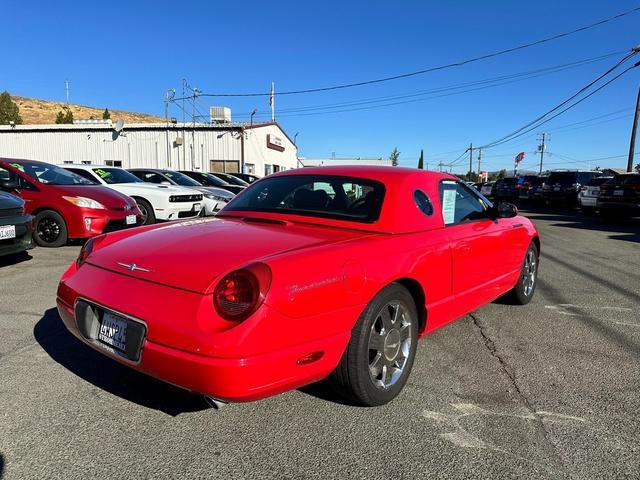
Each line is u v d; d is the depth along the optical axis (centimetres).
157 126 2861
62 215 775
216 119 2981
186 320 228
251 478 225
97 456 238
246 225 320
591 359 374
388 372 297
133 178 1154
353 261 264
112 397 296
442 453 247
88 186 848
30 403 286
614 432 270
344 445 252
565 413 290
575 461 243
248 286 224
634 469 237
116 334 254
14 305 470
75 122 2975
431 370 348
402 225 316
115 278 267
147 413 279
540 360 371
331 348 252
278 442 254
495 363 363
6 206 588
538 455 247
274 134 3484
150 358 236
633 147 2498
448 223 364
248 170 2925
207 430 263
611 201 1505
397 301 297
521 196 2688
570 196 2123
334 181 348
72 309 282
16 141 3030
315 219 323
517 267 483
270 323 225
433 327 344
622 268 747
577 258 840
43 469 227
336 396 305
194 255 258
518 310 505
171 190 1080
